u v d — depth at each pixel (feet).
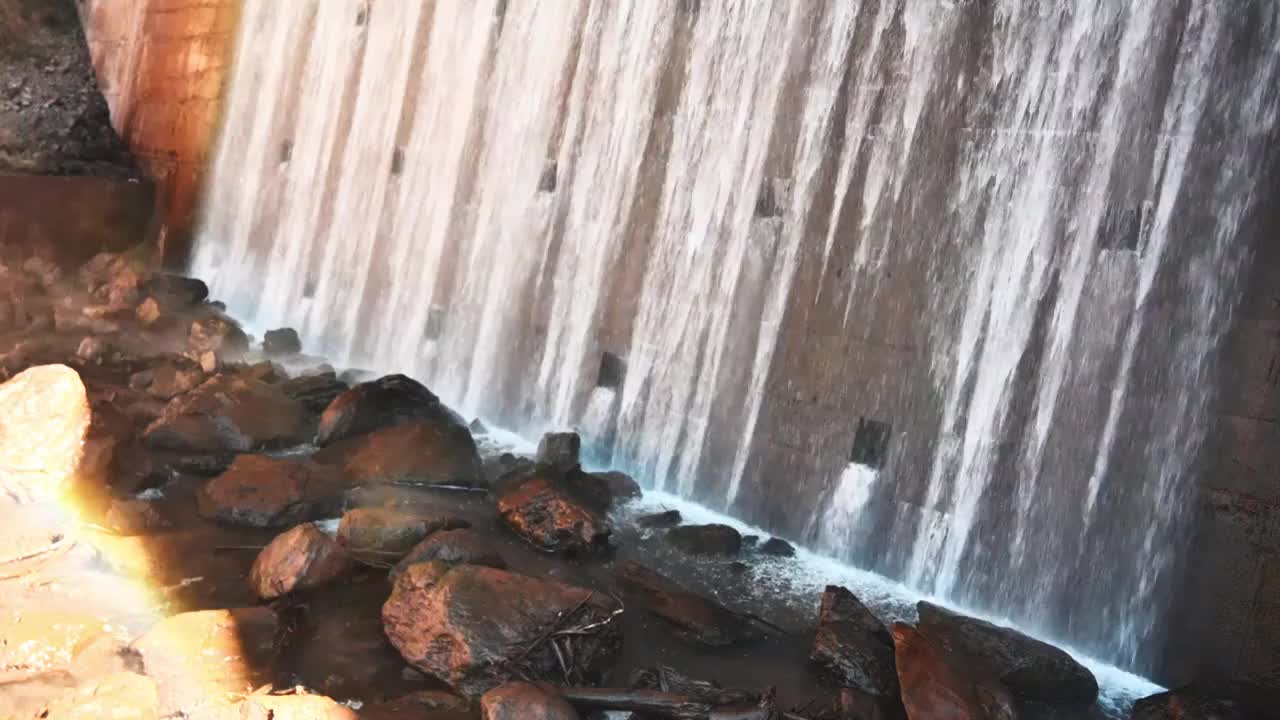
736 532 32.30
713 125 36.91
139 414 40.63
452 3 50.34
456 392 46.37
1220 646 24.26
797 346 33.45
